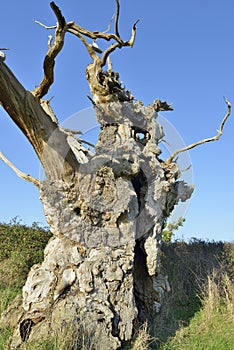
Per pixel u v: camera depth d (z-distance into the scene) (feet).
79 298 18.60
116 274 19.61
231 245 36.40
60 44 16.48
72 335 17.12
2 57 15.64
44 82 17.60
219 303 26.08
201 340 21.09
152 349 19.77
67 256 19.11
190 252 34.14
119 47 19.89
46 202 18.90
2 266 31.37
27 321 18.28
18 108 16.97
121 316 19.29
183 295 28.14
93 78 21.39
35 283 18.86
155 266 21.90
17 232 35.68
